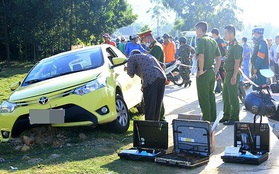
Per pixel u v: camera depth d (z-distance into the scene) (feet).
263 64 29.78
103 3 104.32
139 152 19.35
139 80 29.17
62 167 18.24
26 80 25.39
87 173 17.40
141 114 30.30
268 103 15.26
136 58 22.77
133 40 43.83
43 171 17.76
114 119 23.15
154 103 22.54
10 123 22.17
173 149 19.81
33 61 110.52
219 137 23.48
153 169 17.88
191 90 44.93
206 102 24.22
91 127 24.72
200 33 24.22
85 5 103.60
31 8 97.96
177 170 17.75
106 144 21.95
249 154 18.51
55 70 25.31
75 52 27.09
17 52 114.62
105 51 27.09
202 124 18.67
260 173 17.10
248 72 43.60
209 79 24.00
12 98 22.75
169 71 46.55
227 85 26.50
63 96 21.75
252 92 15.84
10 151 21.31
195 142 19.04
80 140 22.72
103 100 22.34
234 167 17.98
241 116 28.91
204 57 23.85
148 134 19.62
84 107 21.75
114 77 24.57
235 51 25.73
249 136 18.92
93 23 104.88
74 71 24.77
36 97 21.88
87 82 22.41
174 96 40.63
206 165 18.39
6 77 63.21
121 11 119.75
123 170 17.75
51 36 105.09
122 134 24.12
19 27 101.35
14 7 99.40
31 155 20.43
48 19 101.24
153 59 23.15
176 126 19.39
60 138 23.21
